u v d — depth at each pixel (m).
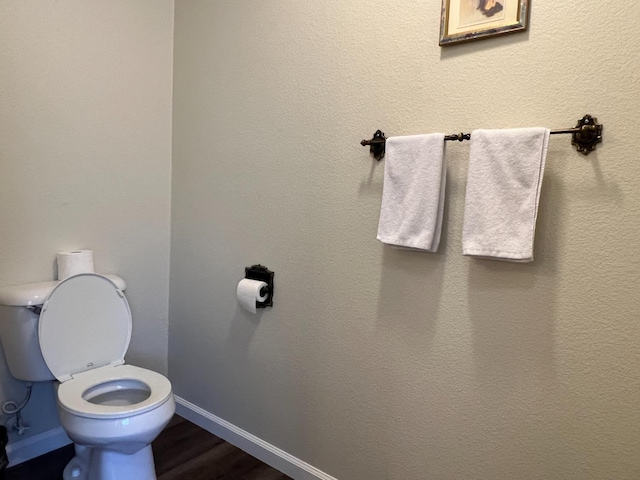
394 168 1.47
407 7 1.50
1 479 1.74
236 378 2.15
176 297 2.40
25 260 1.89
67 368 1.83
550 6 1.25
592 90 1.20
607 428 1.23
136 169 2.23
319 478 1.85
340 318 1.75
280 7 1.85
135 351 2.33
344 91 1.68
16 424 1.93
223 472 1.96
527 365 1.34
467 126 1.41
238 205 2.07
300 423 1.91
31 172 1.88
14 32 1.78
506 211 1.26
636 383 1.19
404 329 1.58
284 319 1.93
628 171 1.17
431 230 1.39
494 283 1.38
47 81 1.89
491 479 1.43
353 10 1.63
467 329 1.44
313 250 1.81
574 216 1.24
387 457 1.66
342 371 1.76
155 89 2.26
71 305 1.84
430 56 1.47
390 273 1.60
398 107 1.55
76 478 1.80
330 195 1.74
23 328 1.75
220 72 2.09
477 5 1.36
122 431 1.50
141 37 2.18
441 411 1.51
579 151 1.22
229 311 2.15
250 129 1.99
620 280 1.19
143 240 2.30
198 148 2.22
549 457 1.32
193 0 2.18
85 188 2.05
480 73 1.38
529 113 1.30
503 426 1.39
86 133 2.04
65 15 1.92
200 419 2.33
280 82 1.87
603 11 1.18
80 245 2.06
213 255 2.20
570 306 1.26
